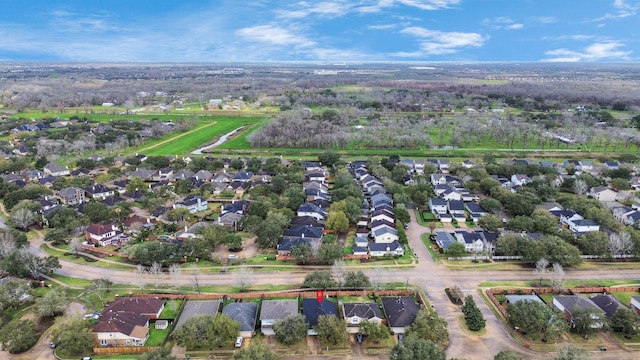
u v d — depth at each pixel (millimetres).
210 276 125312
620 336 99375
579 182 195250
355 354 93562
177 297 112875
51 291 107125
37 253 139750
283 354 93312
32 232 156125
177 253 131375
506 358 83250
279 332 94125
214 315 98375
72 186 195250
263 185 192000
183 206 172625
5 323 103000
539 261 124938
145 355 84812
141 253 127750
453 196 188375
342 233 157000
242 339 97375
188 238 141000
